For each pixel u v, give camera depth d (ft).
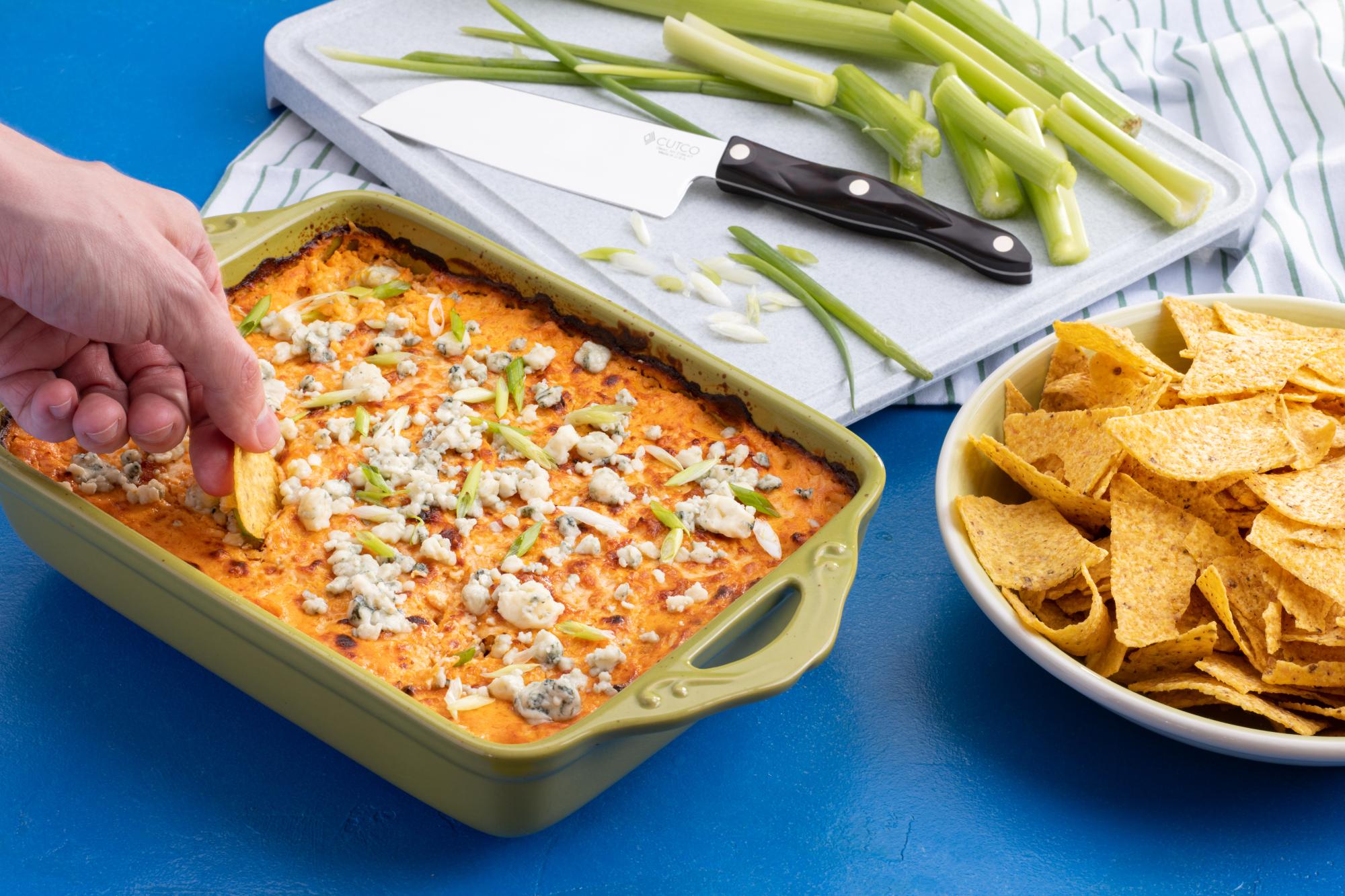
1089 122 7.80
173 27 9.06
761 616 4.51
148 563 4.45
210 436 4.89
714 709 4.05
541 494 5.22
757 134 8.02
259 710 5.17
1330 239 7.43
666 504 5.26
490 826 4.37
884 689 5.34
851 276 7.04
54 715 5.12
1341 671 4.47
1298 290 7.09
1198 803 4.94
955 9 8.27
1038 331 6.95
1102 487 5.13
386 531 5.05
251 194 7.52
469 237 5.98
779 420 5.35
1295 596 4.73
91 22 9.05
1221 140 8.21
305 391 5.59
